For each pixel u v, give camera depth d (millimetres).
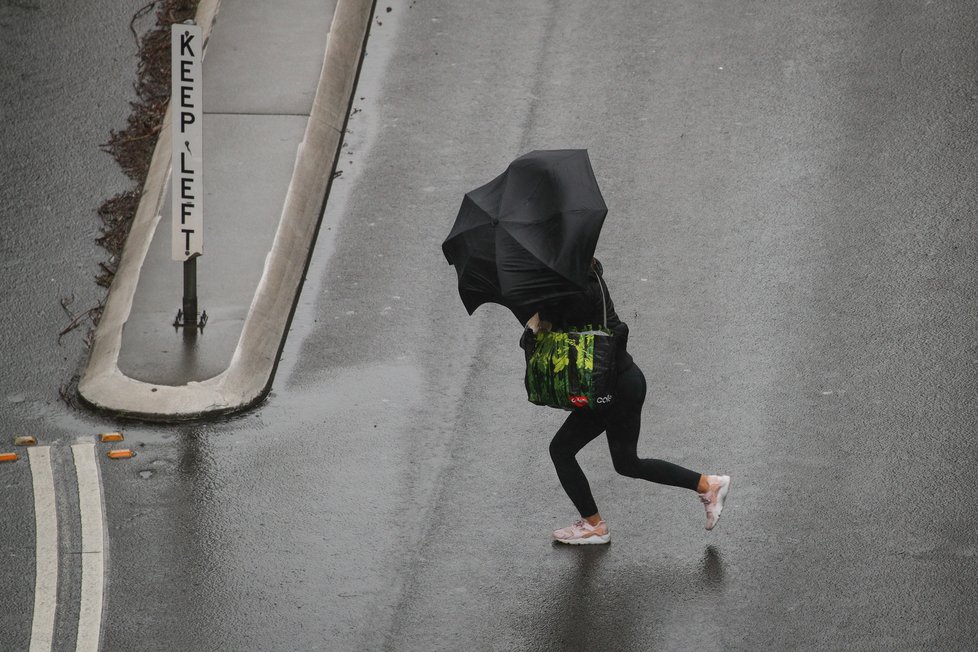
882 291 36875
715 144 42969
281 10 48500
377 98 45719
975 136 42219
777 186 41125
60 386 34938
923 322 35594
